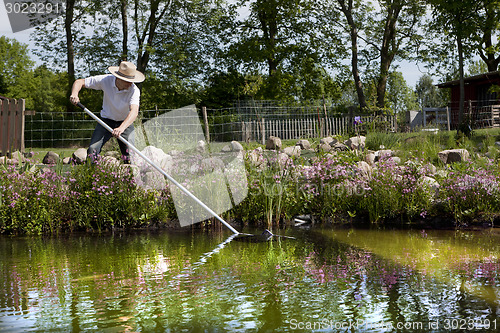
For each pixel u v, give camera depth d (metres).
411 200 6.18
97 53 26.38
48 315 2.62
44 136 20.44
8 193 5.71
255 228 5.79
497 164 6.94
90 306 2.78
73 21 26.28
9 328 2.43
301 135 18.73
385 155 8.27
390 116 17.83
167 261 3.96
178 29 27.78
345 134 15.90
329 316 2.58
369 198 6.25
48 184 5.97
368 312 2.63
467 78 22.97
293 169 6.54
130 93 6.19
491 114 20.11
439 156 8.94
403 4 24.50
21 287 3.18
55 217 5.77
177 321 2.52
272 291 3.05
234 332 2.36
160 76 27.56
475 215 5.98
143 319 2.55
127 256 4.18
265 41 27.08
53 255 4.24
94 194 5.86
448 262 3.83
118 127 5.94
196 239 5.04
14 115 11.97
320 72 28.03
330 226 5.88
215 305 2.78
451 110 23.44
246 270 3.62
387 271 3.54
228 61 28.94
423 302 2.81
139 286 3.19
